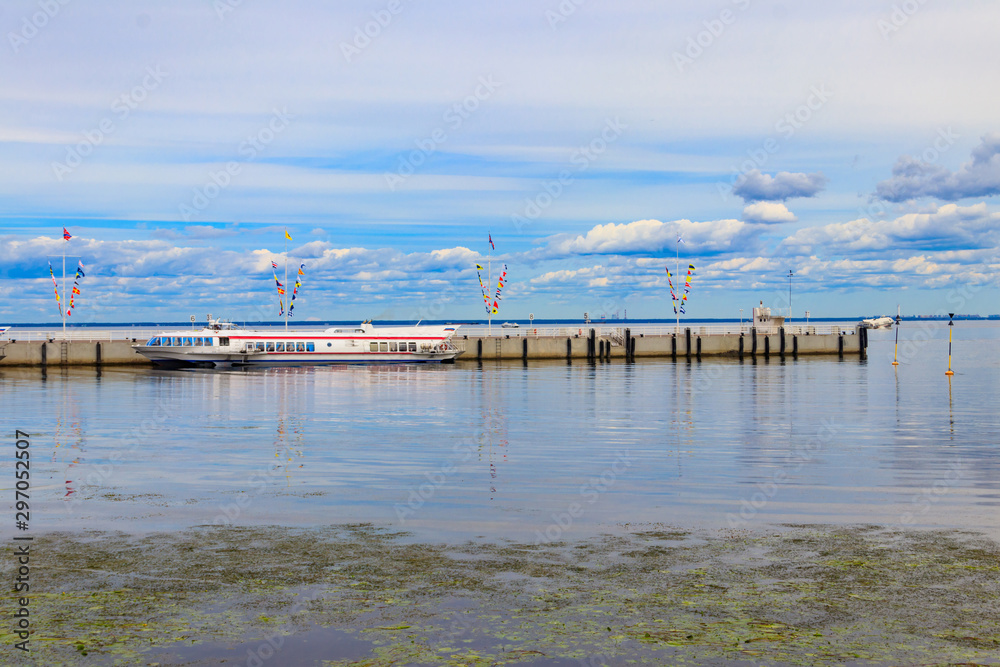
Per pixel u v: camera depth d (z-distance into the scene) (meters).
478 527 18.03
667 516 19.16
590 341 102.25
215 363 87.56
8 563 15.10
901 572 14.59
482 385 61.91
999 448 30.31
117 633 11.94
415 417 40.62
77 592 13.55
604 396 52.34
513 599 13.30
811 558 15.47
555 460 27.59
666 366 88.62
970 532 17.50
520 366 89.38
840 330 124.69
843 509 19.92
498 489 22.50
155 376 71.94
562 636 11.87
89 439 32.59
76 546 16.25
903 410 43.88
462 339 99.81
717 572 14.63
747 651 11.39
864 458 28.02
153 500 20.81
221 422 38.44
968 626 12.16
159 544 16.42
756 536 17.16
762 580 14.18
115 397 51.41
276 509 19.84
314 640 11.73
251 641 11.70
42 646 11.49
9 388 58.41
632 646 11.55
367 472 25.17
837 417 40.56
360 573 14.58
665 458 28.05
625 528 17.92
